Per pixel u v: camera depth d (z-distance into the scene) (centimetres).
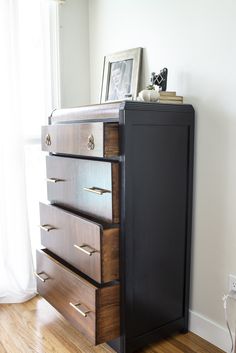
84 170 163
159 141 158
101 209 154
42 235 203
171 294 175
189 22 173
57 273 180
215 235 170
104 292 150
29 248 222
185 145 170
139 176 153
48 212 192
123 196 148
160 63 193
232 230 162
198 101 172
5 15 203
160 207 163
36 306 213
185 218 175
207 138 169
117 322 156
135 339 161
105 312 151
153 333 168
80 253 163
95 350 170
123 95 213
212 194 170
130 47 214
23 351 169
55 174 190
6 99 208
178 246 174
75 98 251
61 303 178
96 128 146
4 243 214
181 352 169
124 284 153
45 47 229
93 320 150
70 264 174
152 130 155
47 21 228
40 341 177
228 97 159
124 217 149
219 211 167
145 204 157
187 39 175
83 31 249
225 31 157
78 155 174
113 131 145
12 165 212
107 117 154
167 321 175
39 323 194
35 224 237
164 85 178
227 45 157
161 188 163
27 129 229
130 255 153
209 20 163
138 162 152
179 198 171
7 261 216
